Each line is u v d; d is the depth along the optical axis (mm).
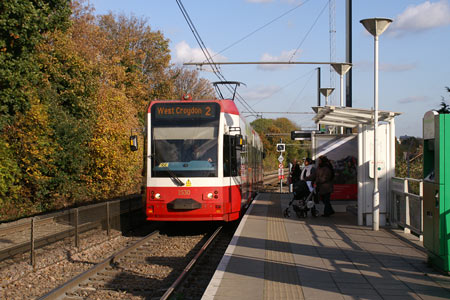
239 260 8805
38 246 10547
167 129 14109
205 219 13719
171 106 14242
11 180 18219
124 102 26453
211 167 13836
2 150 17828
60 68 23859
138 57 49938
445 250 7484
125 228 16344
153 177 13914
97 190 24281
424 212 8234
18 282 8969
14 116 17125
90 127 23609
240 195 15414
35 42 15844
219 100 14492
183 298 7793
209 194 13711
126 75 44094
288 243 10508
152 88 51656
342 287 6957
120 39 45750
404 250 9586
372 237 11148
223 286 7059
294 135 28188
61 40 23797
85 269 10242
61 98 23578
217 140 14000
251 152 21141
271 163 89625
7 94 15789
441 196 7469
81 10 37656
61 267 10352
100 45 38531
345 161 17531
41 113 19641
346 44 20328
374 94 12094
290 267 8242
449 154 7480
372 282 7211
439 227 7504
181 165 13859
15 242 9836
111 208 14891
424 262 8477
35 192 20578
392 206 12820
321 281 7312
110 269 9914
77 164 21938
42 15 16000
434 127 7719
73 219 12172
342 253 9367
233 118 15016
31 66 16281
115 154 23484
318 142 17703
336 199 17531
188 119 14133
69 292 8180
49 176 21141
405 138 17438
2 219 18219
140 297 7980
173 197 13734
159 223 18641
